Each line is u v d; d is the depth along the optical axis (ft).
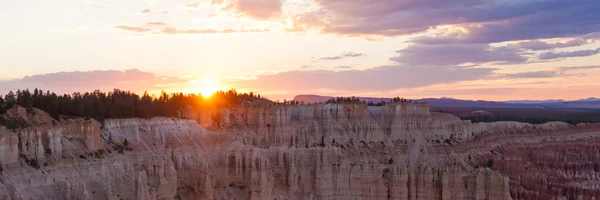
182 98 534.78
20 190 312.09
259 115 540.93
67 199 330.13
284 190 473.67
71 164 351.25
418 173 509.76
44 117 371.97
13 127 335.47
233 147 469.16
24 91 398.42
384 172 520.83
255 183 442.91
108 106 436.76
